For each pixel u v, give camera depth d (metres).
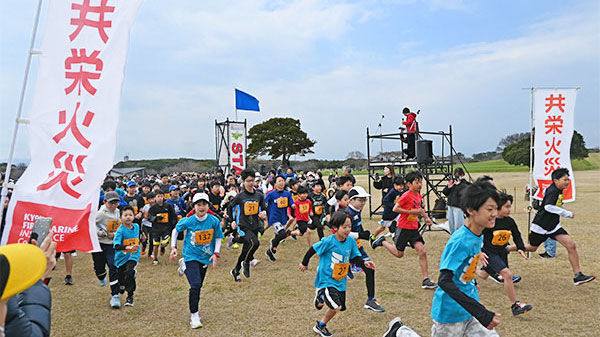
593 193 22.09
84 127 3.34
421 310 5.57
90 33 3.45
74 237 3.18
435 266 7.98
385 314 5.44
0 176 5.27
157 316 5.57
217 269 8.18
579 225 12.03
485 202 3.12
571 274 7.06
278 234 8.76
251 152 61.75
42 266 1.67
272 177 14.94
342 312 5.55
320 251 4.66
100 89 3.41
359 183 35.91
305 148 62.22
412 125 13.34
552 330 4.77
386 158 14.66
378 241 6.59
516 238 5.62
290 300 6.14
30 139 3.21
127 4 3.56
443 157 12.99
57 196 3.19
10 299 1.76
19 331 1.72
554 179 6.34
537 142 8.40
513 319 5.13
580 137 52.41
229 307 5.88
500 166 70.44
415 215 6.57
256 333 4.92
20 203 3.10
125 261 5.98
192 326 5.11
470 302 2.97
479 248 3.31
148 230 9.05
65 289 6.90
